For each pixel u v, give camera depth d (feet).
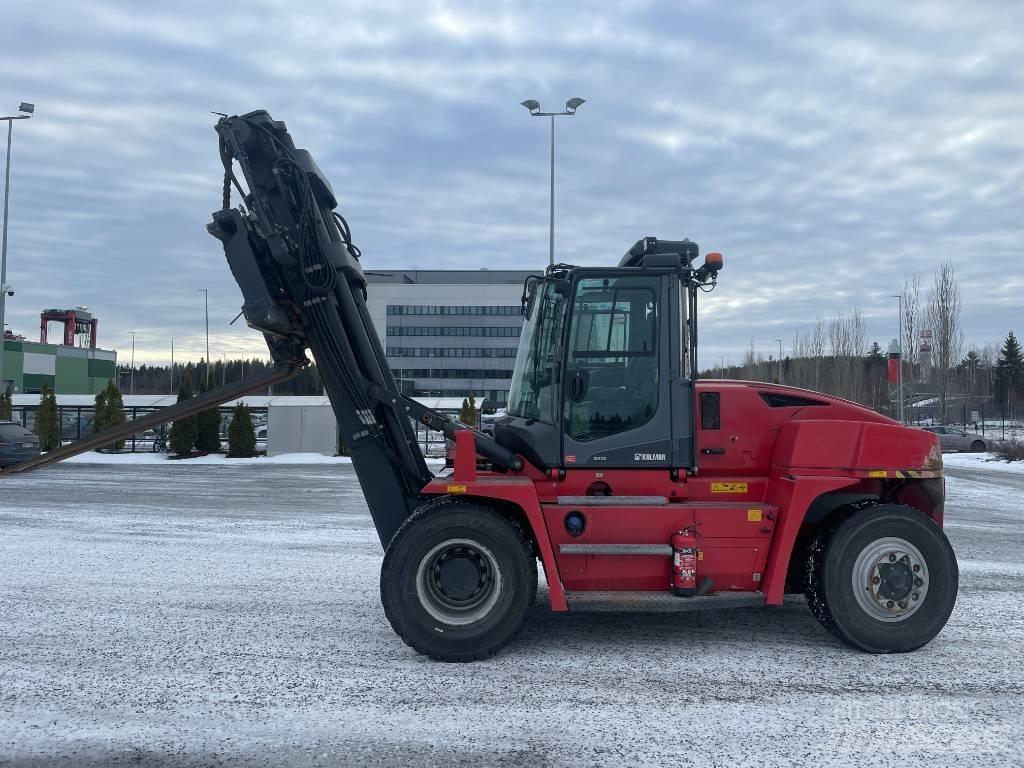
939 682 16.44
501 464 19.92
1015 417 178.50
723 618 21.84
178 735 13.74
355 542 33.12
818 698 15.52
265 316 18.79
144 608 22.25
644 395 19.71
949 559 18.56
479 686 16.20
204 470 73.67
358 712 14.76
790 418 20.31
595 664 17.66
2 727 14.03
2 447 68.08
